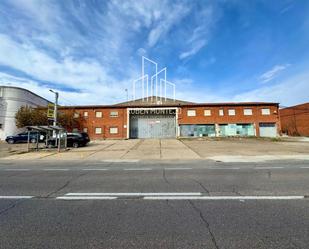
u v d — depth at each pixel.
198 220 4.15
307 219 4.13
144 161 13.93
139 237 3.52
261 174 8.36
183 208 4.80
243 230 3.71
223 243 3.30
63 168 10.77
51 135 27.42
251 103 42.72
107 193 6.03
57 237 3.56
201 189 6.29
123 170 9.80
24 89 42.31
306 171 8.91
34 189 6.55
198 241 3.37
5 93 40.19
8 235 3.66
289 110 47.09
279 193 5.78
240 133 42.38
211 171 9.20
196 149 21.88
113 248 3.21
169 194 5.85
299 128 44.47
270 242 3.31
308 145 24.70
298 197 5.44
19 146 27.52
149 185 6.85
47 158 16.67
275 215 4.34
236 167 10.30
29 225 4.03
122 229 3.82
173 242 3.35
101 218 4.32
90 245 3.30
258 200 5.25
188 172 9.03
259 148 21.89
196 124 42.69
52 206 5.05
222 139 34.75
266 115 42.66
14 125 40.31
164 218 4.27
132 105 43.19
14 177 8.45
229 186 6.57
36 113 38.66
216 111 42.88
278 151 19.09
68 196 5.80
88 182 7.40
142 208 4.85
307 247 3.17
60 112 40.69
